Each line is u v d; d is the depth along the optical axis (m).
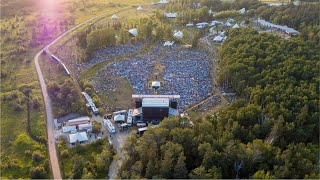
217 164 137.62
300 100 177.88
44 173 145.00
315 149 153.62
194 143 146.75
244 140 156.38
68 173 146.25
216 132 156.38
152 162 138.12
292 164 136.25
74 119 185.12
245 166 138.38
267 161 139.88
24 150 161.38
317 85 191.38
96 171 148.12
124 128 180.12
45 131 176.62
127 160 145.62
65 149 161.75
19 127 179.88
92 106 197.12
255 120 167.50
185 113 194.00
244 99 195.50
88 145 164.50
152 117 189.12
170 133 152.75
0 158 157.00
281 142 153.75
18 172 147.88
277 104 175.88
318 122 167.88
